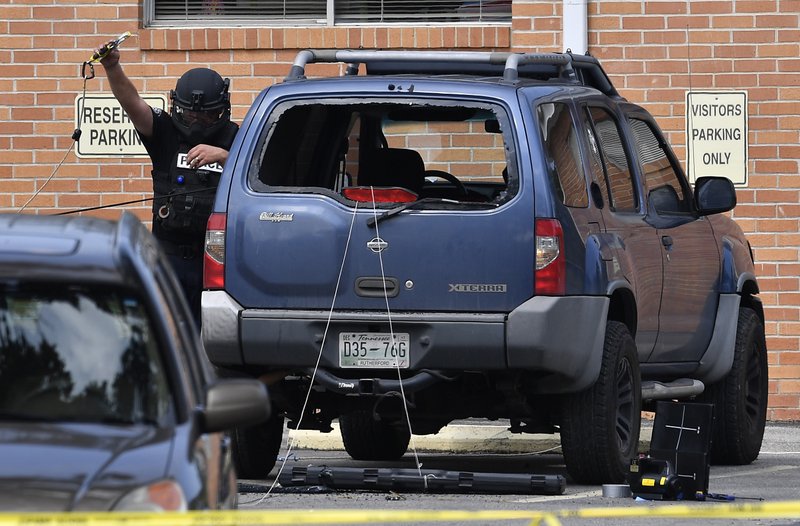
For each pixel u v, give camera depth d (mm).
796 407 51594
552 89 33188
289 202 31719
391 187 32156
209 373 19703
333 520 15297
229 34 52031
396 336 31156
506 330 30656
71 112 52375
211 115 36406
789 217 51594
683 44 51531
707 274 38844
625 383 33625
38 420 17266
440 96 31938
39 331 18109
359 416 40781
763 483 35875
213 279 31984
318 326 31406
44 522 14039
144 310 18281
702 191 38750
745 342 40312
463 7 52156
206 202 36312
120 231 19344
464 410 32844
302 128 33938
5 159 52438
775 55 51469
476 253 30891
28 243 18906
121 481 15328
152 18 52844
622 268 33344
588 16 51625
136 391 17625
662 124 51656
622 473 33281
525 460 42062
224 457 18281
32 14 52312
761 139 51531
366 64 37250
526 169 31109
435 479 31203
